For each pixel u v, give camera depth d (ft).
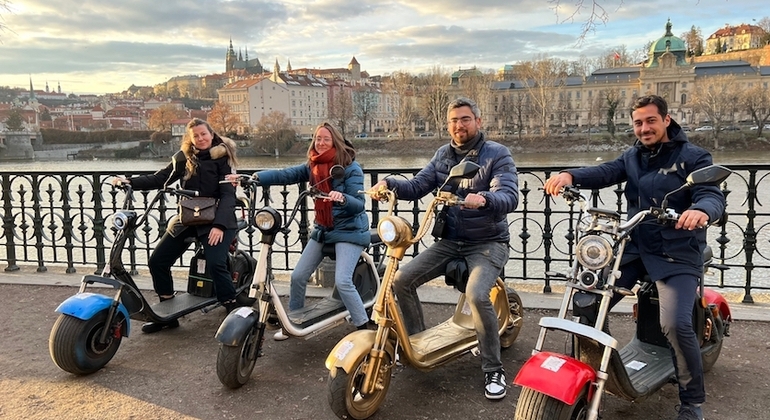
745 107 195.31
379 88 425.69
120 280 13.35
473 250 12.04
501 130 246.47
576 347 9.52
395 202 11.01
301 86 366.02
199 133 14.90
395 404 11.23
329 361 10.05
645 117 10.37
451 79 286.87
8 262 22.15
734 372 12.22
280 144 171.53
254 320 11.81
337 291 14.90
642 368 10.63
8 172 21.94
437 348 11.62
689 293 9.73
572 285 9.22
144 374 12.68
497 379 11.42
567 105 274.16
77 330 12.08
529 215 41.83
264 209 11.83
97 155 152.76
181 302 15.61
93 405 11.27
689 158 10.16
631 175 10.91
